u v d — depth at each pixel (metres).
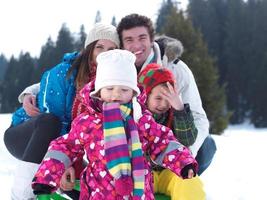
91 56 3.15
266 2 41.44
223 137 8.91
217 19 42.38
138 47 3.27
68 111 3.14
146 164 2.43
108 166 2.29
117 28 3.35
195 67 19.16
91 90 2.49
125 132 2.39
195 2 42.88
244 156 6.55
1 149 6.09
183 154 2.45
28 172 2.94
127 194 2.27
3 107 43.44
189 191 2.76
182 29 19.89
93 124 2.39
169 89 2.82
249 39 40.69
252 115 38.91
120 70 2.41
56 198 2.74
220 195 4.33
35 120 2.96
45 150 2.91
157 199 2.85
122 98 2.41
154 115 2.90
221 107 19.42
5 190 4.09
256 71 39.47
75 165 2.78
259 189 4.61
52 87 3.14
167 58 3.36
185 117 2.81
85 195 2.41
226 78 40.59
